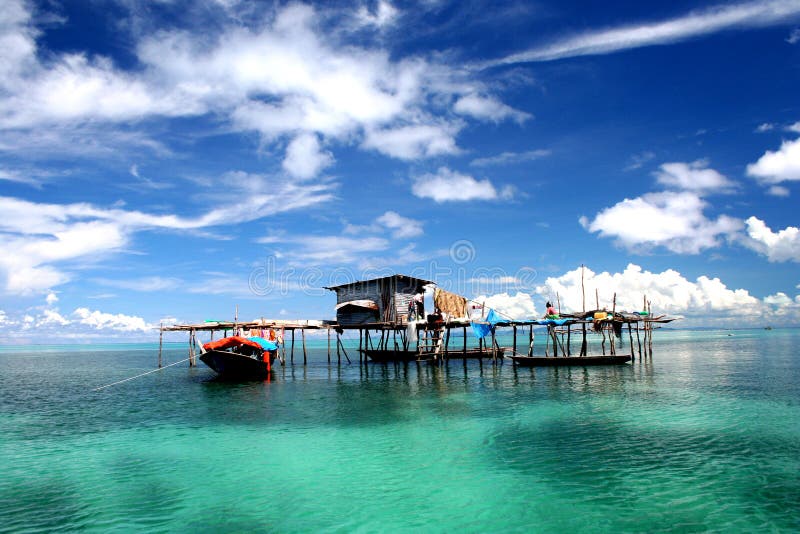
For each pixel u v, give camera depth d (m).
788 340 112.88
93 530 10.34
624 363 41.59
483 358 49.22
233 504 11.66
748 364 43.16
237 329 39.12
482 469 13.88
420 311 43.69
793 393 25.56
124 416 21.84
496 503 11.50
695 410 21.25
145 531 10.29
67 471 14.11
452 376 35.53
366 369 42.53
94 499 12.01
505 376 34.84
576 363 40.34
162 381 35.88
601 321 39.62
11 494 12.34
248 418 20.94
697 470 13.46
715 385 28.86
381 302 42.84
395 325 41.16
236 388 30.77
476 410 22.06
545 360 40.28
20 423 20.56
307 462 14.73
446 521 10.62
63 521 10.77
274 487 12.74
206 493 12.36
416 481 13.02
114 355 93.31
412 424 19.45
